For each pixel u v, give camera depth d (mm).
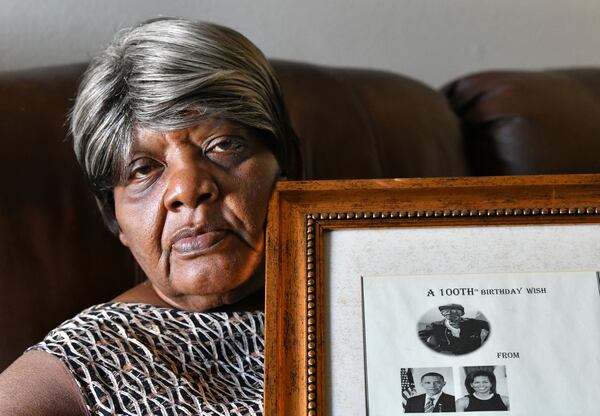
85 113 793
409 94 1191
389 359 636
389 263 667
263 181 786
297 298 662
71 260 957
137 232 778
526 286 654
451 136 1184
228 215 757
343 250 674
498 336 639
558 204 673
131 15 1272
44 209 956
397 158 1124
